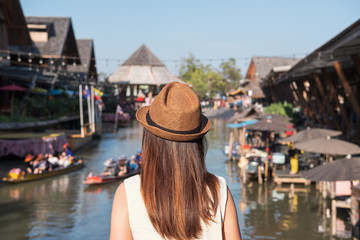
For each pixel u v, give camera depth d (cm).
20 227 1201
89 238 1111
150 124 150
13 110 3030
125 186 152
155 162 149
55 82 3575
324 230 1184
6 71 2992
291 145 2053
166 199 146
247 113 2992
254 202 1533
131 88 4000
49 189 1691
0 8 3181
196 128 149
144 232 146
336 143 1425
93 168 2198
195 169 150
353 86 2267
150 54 5300
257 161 2053
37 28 4212
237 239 157
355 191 1061
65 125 3975
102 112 5031
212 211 150
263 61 6025
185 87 151
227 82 9375
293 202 1524
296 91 3825
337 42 1234
